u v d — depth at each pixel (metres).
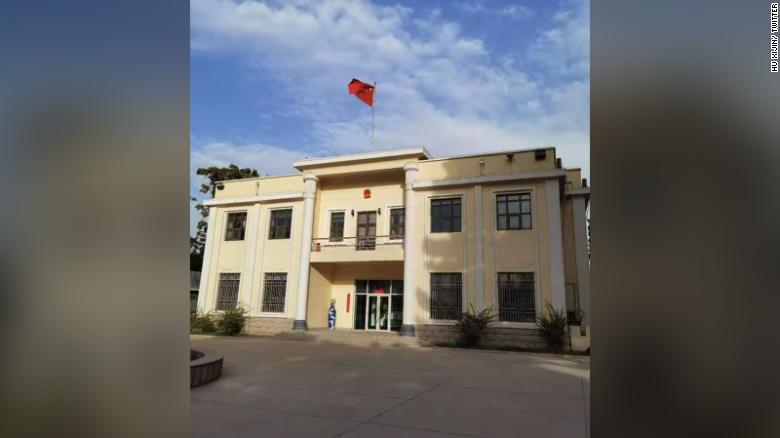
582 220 17.44
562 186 16.58
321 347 14.18
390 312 19.34
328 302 20.09
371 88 21.44
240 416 5.12
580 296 16.67
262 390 6.73
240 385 7.14
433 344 15.67
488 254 16.19
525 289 15.59
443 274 16.80
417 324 16.52
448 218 17.30
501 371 9.37
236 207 20.98
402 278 19.44
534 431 4.66
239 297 19.67
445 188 17.39
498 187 16.61
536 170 16.16
